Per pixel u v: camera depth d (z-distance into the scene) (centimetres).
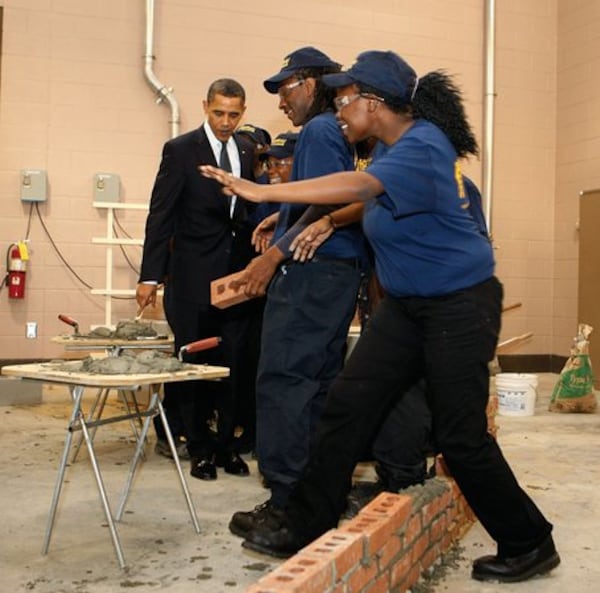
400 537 222
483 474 227
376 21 768
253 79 731
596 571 253
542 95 825
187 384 371
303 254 262
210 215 374
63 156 682
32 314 677
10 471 375
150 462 398
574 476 384
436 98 226
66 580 240
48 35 678
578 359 588
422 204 211
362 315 296
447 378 221
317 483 242
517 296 822
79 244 687
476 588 237
